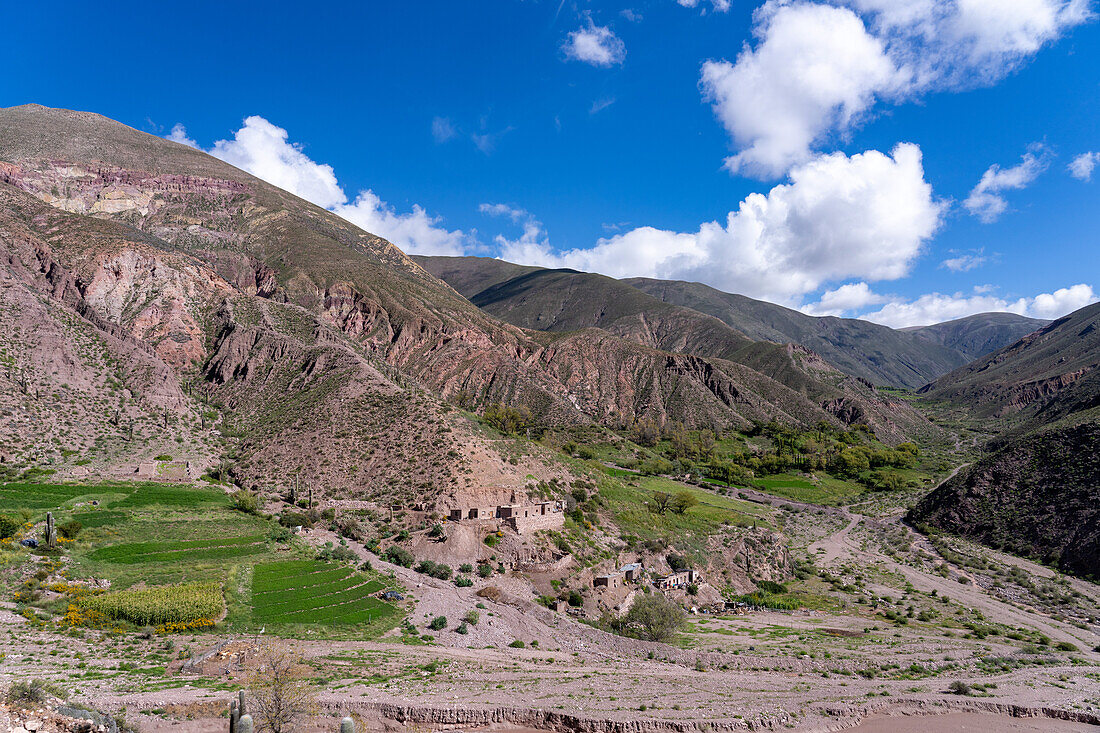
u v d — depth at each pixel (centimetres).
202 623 5234
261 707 3328
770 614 8562
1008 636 7594
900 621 8225
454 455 10275
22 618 4816
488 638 5862
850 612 8838
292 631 5353
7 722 2242
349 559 7581
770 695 4578
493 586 7450
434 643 5503
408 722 3700
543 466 11269
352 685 4122
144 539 7450
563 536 8994
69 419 10831
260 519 8675
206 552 7275
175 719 3256
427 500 9281
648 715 3891
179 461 10881
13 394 10519
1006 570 11000
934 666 5919
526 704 3959
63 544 6756
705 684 4834
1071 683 5275
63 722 2406
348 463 10512
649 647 6256
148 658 4356
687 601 8756
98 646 4497
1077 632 7925
